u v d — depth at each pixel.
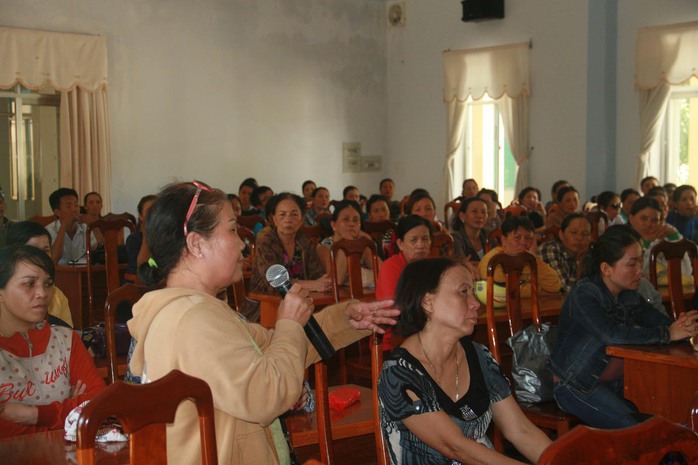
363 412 2.44
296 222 4.63
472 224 5.34
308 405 2.37
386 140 11.45
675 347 2.88
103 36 8.64
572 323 3.04
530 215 7.76
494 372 2.10
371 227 5.79
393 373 1.96
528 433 2.07
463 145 10.76
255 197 8.48
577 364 2.98
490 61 10.08
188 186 1.55
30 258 2.34
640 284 3.52
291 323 1.56
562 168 9.57
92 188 8.62
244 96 9.95
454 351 2.04
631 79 9.16
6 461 1.83
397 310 1.85
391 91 11.38
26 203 8.51
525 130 9.83
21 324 2.38
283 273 1.71
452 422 1.91
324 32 10.68
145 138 9.13
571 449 1.02
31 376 2.36
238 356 1.42
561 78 9.52
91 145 8.62
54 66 8.29
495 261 3.30
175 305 1.46
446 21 10.63
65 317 3.33
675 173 9.07
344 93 10.93
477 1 9.95
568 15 9.41
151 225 1.53
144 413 1.28
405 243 3.94
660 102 8.85
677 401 2.78
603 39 9.23
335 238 5.15
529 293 4.21
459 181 10.79
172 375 1.32
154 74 9.16
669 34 8.70
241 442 1.49
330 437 2.08
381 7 11.27
